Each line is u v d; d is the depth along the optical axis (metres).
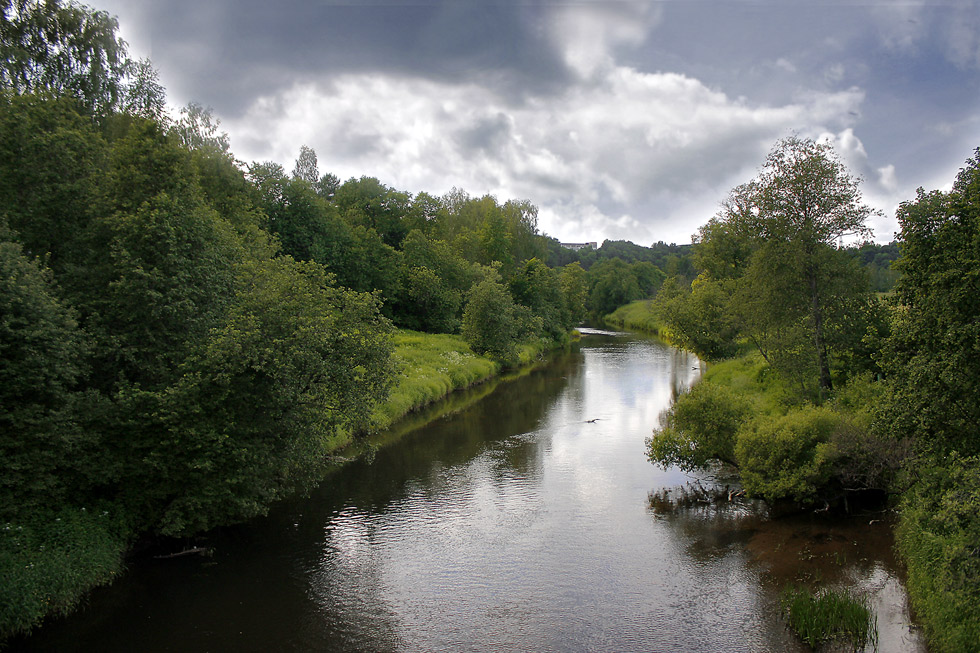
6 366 12.09
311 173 87.12
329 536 16.69
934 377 11.39
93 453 14.05
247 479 15.30
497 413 32.94
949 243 11.63
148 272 15.20
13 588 11.38
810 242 26.31
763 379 33.03
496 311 52.00
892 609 12.54
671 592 13.59
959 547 9.45
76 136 16.55
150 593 13.54
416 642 11.74
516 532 16.97
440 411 33.44
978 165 11.62
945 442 12.11
